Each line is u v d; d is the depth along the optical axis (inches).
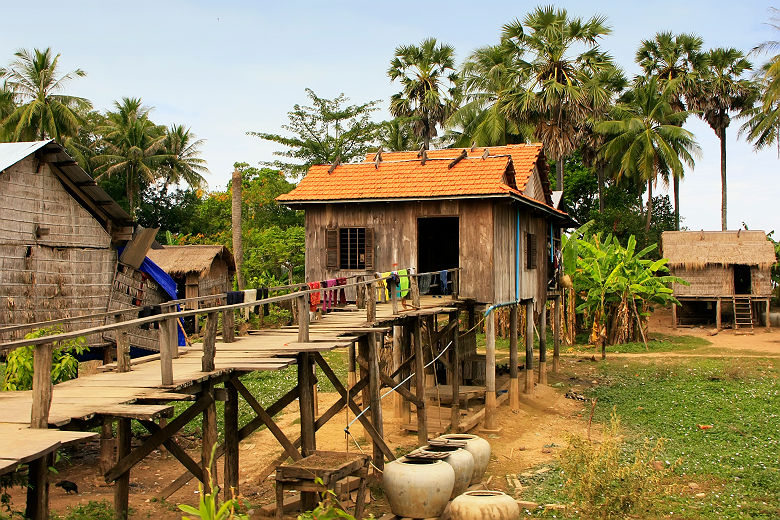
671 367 1029.8
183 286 1168.2
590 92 1496.1
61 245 623.8
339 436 657.6
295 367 1004.6
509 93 1509.6
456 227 928.3
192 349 455.2
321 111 1683.1
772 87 1204.5
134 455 329.4
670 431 677.3
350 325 503.8
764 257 1403.8
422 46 1849.2
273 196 1648.6
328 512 289.1
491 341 697.0
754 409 756.6
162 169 1979.6
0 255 568.4
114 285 675.4
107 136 1846.7
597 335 1272.1
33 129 1533.0
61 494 470.0
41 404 255.1
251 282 1272.1
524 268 834.2
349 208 740.7
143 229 696.4
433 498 437.1
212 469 352.8
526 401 819.4
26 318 589.0
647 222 1830.7
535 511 456.1
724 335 1365.7
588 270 1253.7
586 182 1971.0
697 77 1913.1
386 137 1879.9
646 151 1670.8
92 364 694.5
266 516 435.8
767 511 448.1
